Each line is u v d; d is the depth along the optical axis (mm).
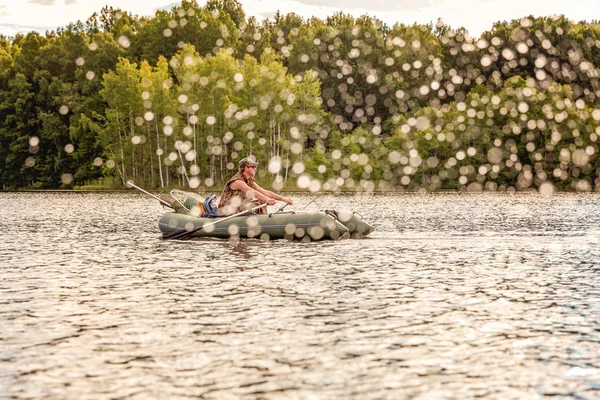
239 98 75250
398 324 8562
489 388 6199
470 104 77938
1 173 94938
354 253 16031
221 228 18938
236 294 10656
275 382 6352
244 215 19078
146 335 8031
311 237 18625
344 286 11391
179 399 5934
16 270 13422
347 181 75500
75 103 87812
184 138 76125
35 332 8188
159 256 15602
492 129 75375
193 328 8359
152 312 9305
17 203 47344
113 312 9305
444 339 7848
